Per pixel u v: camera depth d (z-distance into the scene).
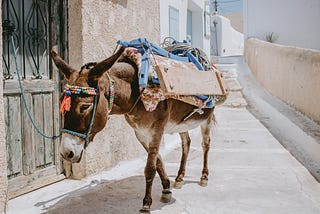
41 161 4.44
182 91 3.52
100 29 5.02
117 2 5.44
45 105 4.48
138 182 4.82
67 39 4.73
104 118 3.08
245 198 4.26
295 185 4.73
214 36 25.92
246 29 18.59
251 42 16.11
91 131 3.03
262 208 3.95
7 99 3.90
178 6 8.89
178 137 7.89
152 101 3.43
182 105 4.05
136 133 3.89
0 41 3.21
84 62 4.69
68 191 4.33
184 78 3.71
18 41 4.08
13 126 3.99
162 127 3.66
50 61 4.58
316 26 17.48
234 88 12.66
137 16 6.11
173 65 3.78
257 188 4.61
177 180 4.64
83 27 4.65
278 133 8.04
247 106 11.24
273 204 4.07
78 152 2.89
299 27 17.70
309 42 17.62
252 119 9.57
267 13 18.09
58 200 4.04
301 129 6.79
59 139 4.71
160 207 3.96
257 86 13.03
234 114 10.27
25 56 4.19
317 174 5.23
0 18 3.21
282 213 3.82
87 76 2.93
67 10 4.70
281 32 17.98
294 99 8.84
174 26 8.62
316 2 17.34
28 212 3.67
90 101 2.92
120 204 4.01
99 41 5.01
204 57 4.68
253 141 7.34
